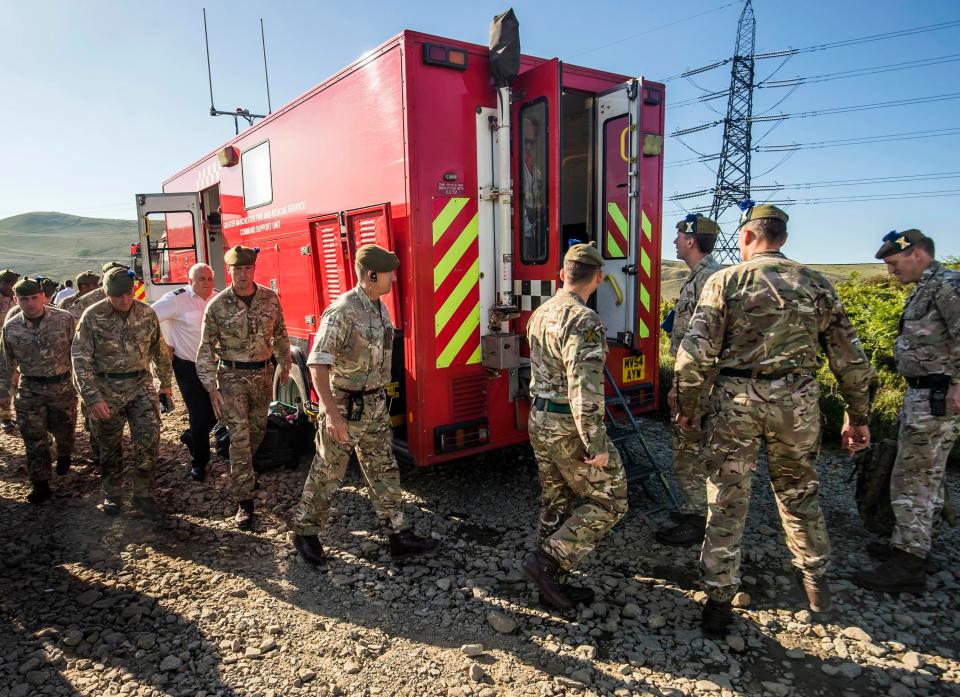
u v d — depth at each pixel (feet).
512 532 12.80
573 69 14.02
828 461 16.58
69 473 16.80
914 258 10.28
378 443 11.24
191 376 15.58
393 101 12.70
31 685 8.27
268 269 19.62
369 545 12.34
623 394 15.42
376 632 9.42
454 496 14.71
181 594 10.59
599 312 15.07
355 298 10.82
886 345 22.93
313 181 16.29
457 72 12.84
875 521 11.80
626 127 14.15
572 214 16.44
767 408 8.62
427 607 10.09
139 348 13.64
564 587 10.10
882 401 18.98
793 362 8.56
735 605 9.96
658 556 11.72
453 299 13.12
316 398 16.83
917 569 10.11
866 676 8.27
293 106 17.01
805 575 9.37
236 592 10.53
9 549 12.30
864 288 31.96
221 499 14.78
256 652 8.88
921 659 8.56
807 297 8.51
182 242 26.45
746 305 8.68
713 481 9.11
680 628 9.42
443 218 12.84
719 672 8.39
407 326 13.06
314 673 8.47
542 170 12.96
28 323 14.35
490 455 17.35
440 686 8.19
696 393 9.26
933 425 10.00
